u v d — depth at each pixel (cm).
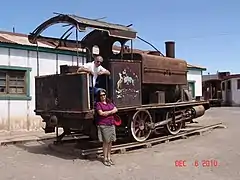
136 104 1006
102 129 791
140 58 1065
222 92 4606
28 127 1461
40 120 1502
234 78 4378
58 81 923
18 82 1437
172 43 1368
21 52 1437
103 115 788
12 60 1405
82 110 841
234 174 695
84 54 1627
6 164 823
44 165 804
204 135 1301
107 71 905
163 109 1189
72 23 889
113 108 805
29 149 1044
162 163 806
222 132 1387
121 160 845
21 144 1151
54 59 1550
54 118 920
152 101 1167
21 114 1438
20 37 1681
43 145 1117
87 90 847
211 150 972
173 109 1224
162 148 1018
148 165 786
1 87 1380
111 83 928
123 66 968
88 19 928
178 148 1013
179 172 716
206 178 664
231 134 1322
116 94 938
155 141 1080
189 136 1272
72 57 1614
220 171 721
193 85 2617
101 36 1072
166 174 699
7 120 1393
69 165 797
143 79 1062
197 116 1396
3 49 1377
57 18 920
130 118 1027
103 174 705
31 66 1472
